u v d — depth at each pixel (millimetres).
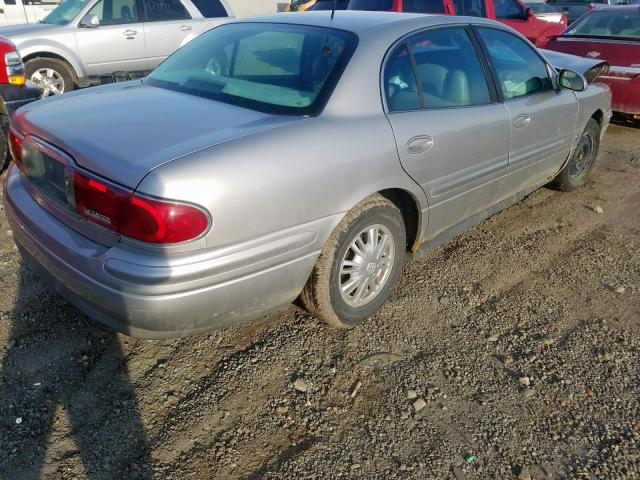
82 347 2898
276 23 3352
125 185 2174
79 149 2365
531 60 4137
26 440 2334
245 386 2701
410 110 3061
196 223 2186
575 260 4051
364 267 3000
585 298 3568
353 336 3094
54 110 2838
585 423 2566
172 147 2295
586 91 4758
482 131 3471
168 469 2244
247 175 2307
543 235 4434
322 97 2740
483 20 3791
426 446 2418
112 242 2301
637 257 4129
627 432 2523
